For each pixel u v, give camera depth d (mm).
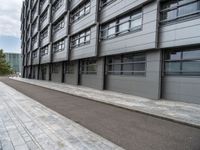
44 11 31938
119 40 13500
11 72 66250
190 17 8961
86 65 19203
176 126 5609
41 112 6953
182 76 9641
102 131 5043
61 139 4297
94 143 4113
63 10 22391
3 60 59094
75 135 4574
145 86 11398
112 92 14062
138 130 5168
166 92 10508
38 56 35219
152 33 10547
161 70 10625
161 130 5195
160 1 10523
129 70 13141
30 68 44594
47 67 32000
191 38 8836
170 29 9875
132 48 12109
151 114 6898
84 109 8008
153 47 10414
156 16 10367
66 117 6469
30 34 42375
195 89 9031
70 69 23047
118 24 13883
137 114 7168
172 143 4250
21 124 5367
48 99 10680
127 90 13086
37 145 3934
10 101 9383
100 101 9789
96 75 16922
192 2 8898
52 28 28016
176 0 9938
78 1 19156
